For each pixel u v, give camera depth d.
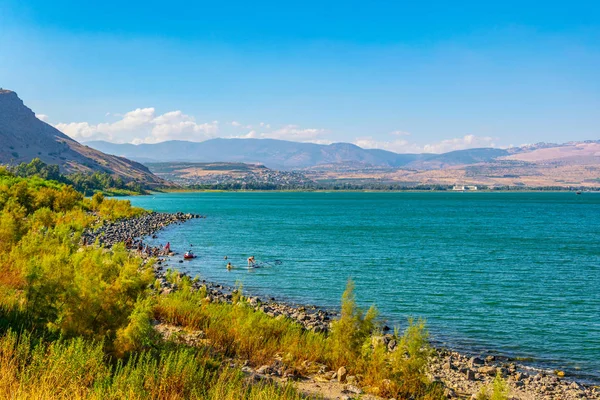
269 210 164.62
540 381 19.42
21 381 10.19
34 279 14.25
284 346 18.30
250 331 18.61
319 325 25.89
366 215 141.38
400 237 77.88
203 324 19.78
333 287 38.22
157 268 42.69
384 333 26.08
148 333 14.42
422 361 16.12
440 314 30.58
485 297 35.28
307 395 13.78
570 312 31.22
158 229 84.94
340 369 16.30
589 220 123.19
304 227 95.75
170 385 11.71
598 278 43.25
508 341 25.23
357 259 53.28
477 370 20.45
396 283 40.16
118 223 83.12
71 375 10.85
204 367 13.73
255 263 48.88
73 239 32.31
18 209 46.56
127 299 14.51
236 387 12.32
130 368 12.16
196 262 49.16
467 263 51.34
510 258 55.50
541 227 100.94
